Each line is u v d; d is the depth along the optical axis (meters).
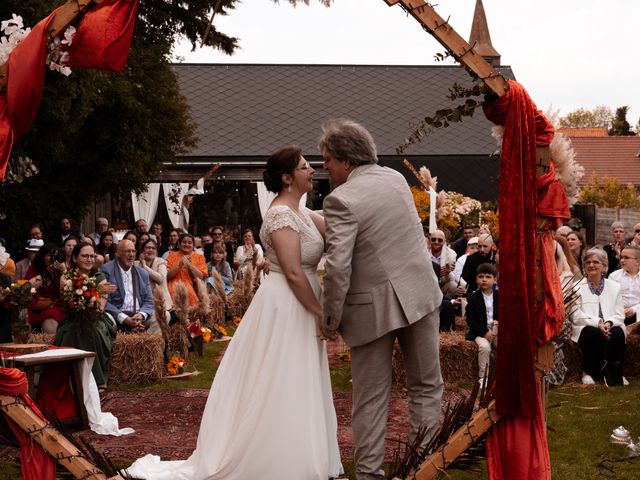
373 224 4.57
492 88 4.64
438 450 4.72
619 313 8.80
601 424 6.85
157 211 28.84
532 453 4.66
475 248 11.62
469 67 4.63
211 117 31.50
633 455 5.96
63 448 4.59
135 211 26.47
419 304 4.62
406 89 33.69
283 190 5.00
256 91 33.12
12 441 5.07
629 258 9.73
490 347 8.40
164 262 10.55
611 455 5.99
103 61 4.51
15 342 7.27
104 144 17.33
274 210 4.89
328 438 4.98
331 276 4.48
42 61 4.41
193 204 30.08
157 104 18.84
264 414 4.72
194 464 4.93
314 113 32.12
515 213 4.57
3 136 4.39
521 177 4.59
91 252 8.01
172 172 28.58
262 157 29.84
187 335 9.77
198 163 28.45
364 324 4.63
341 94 33.25
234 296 13.59
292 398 4.74
